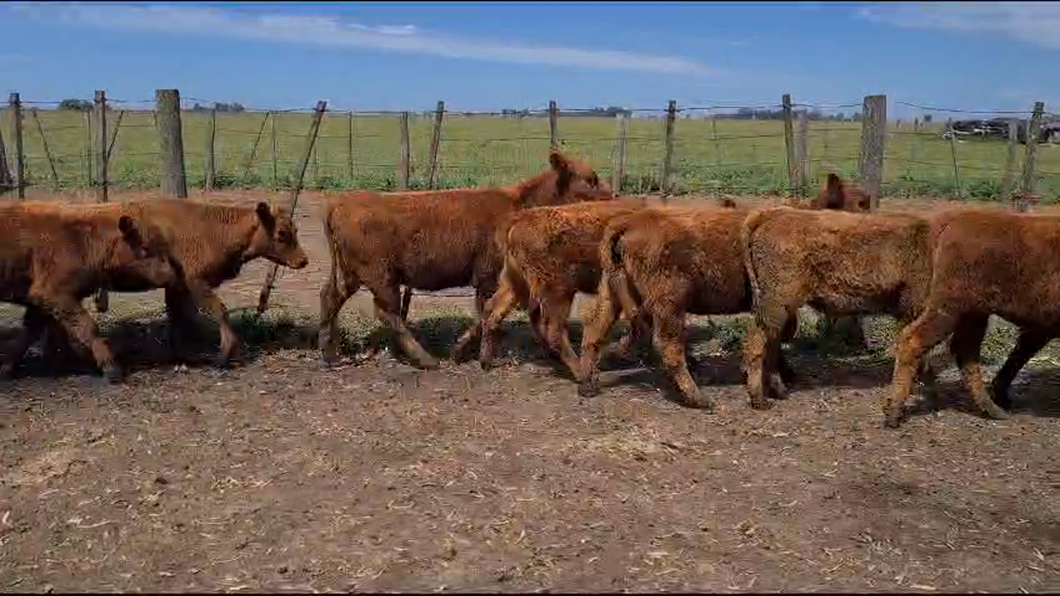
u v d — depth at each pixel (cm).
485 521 511
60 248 759
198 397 734
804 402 737
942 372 823
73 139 3241
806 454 621
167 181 967
